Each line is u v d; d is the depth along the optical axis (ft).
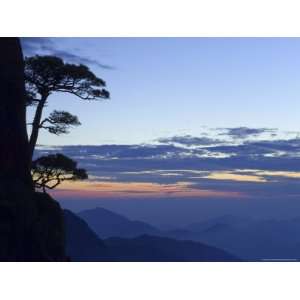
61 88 125.39
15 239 83.10
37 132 123.85
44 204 97.91
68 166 127.13
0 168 99.45
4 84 104.88
